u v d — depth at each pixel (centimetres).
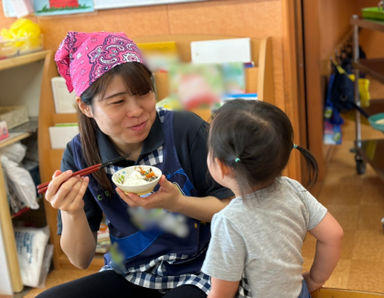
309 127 323
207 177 131
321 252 116
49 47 260
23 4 251
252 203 105
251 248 103
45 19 256
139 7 244
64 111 255
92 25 252
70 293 127
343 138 413
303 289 112
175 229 131
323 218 113
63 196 116
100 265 255
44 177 254
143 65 119
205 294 121
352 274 231
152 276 132
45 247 256
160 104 219
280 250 105
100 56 116
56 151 252
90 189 132
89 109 125
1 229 235
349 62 426
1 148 241
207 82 228
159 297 133
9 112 252
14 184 241
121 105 118
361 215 287
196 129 132
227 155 102
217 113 106
